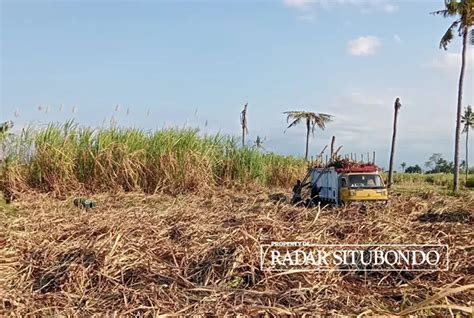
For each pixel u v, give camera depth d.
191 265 6.86
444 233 8.74
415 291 6.18
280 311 5.39
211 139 20.64
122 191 16.33
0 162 15.93
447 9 25.41
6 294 6.06
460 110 25.67
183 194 16.91
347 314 5.42
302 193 16.33
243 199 15.73
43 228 9.72
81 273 6.44
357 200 13.46
